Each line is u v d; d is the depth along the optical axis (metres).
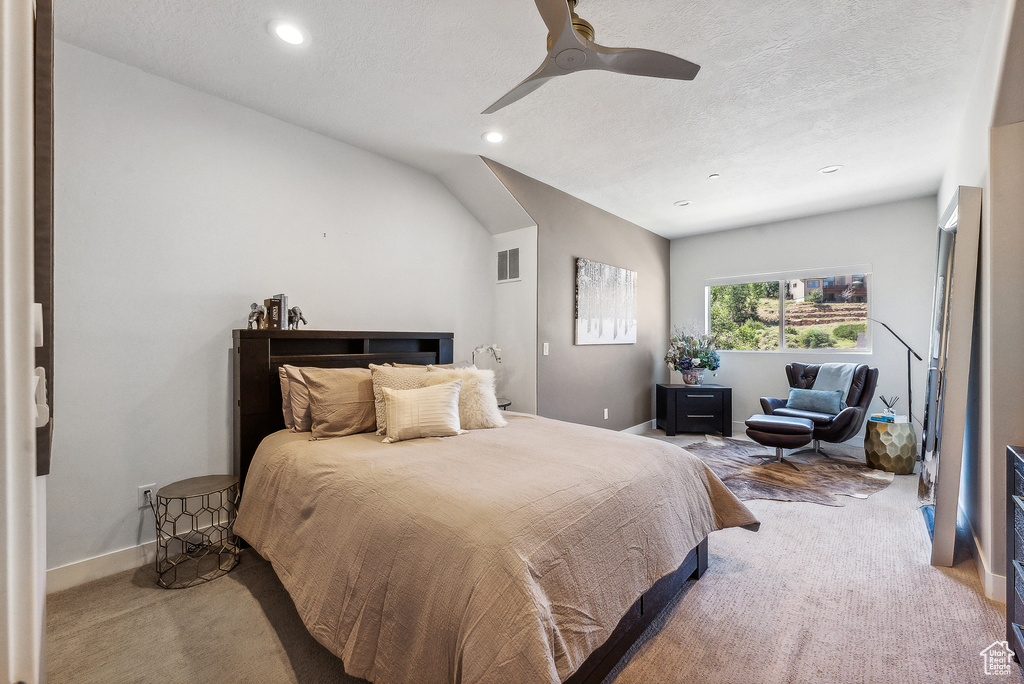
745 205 4.60
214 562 2.30
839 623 1.78
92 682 1.49
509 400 3.97
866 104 2.63
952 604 1.91
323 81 2.43
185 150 2.45
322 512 1.69
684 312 5.97
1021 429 1.89
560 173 3.74
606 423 4.80
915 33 2.01
